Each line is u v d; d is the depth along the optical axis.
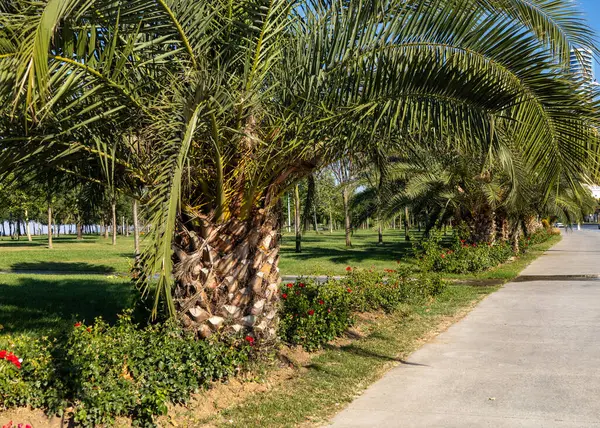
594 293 13.33
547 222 54.62
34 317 9.17
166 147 4.55
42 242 46.16
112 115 5.27
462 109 5.37
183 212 5.88
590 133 4.99
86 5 3.77
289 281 17.00
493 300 12.39
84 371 4.66
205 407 5.17
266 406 5.27
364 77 5.45
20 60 3.24
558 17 5.71
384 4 5.39
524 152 5.23
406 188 18.47
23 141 5.29
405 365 6.87
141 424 4.54
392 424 4.81
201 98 4.41
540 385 5.90
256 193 6.05
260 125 5.64
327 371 6.48
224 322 5.96
